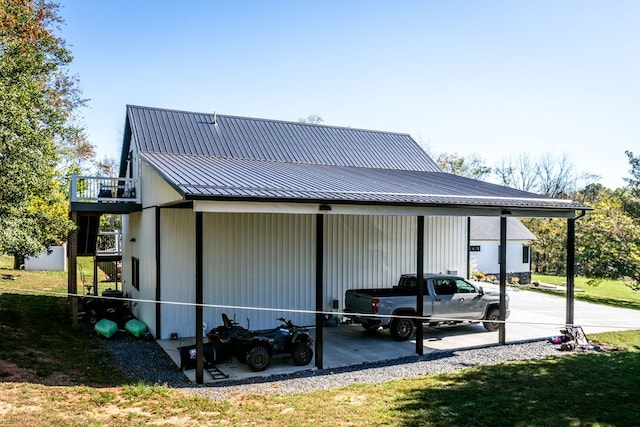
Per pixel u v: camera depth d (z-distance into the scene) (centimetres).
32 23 1597
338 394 757
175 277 1230
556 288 2561
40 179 1179
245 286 1299
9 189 1066
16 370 822
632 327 1407
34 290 1912
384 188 1151
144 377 856
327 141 1859
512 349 1115
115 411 648
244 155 1580
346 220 1457
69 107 2550
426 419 625
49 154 1252
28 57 1273
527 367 922
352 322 1425
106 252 2039
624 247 2067
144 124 1561
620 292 2545
